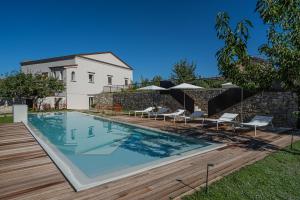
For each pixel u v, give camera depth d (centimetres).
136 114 1852
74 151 808
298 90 561
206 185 376
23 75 2164
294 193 383
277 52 523
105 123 1505
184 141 874
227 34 525
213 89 1494
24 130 1042
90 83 2769
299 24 491
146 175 445
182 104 1705
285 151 639
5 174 456
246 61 585
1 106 2227
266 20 501
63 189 382
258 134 923
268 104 1202
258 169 482
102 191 373
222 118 1143
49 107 2488
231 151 643
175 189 382
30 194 363
